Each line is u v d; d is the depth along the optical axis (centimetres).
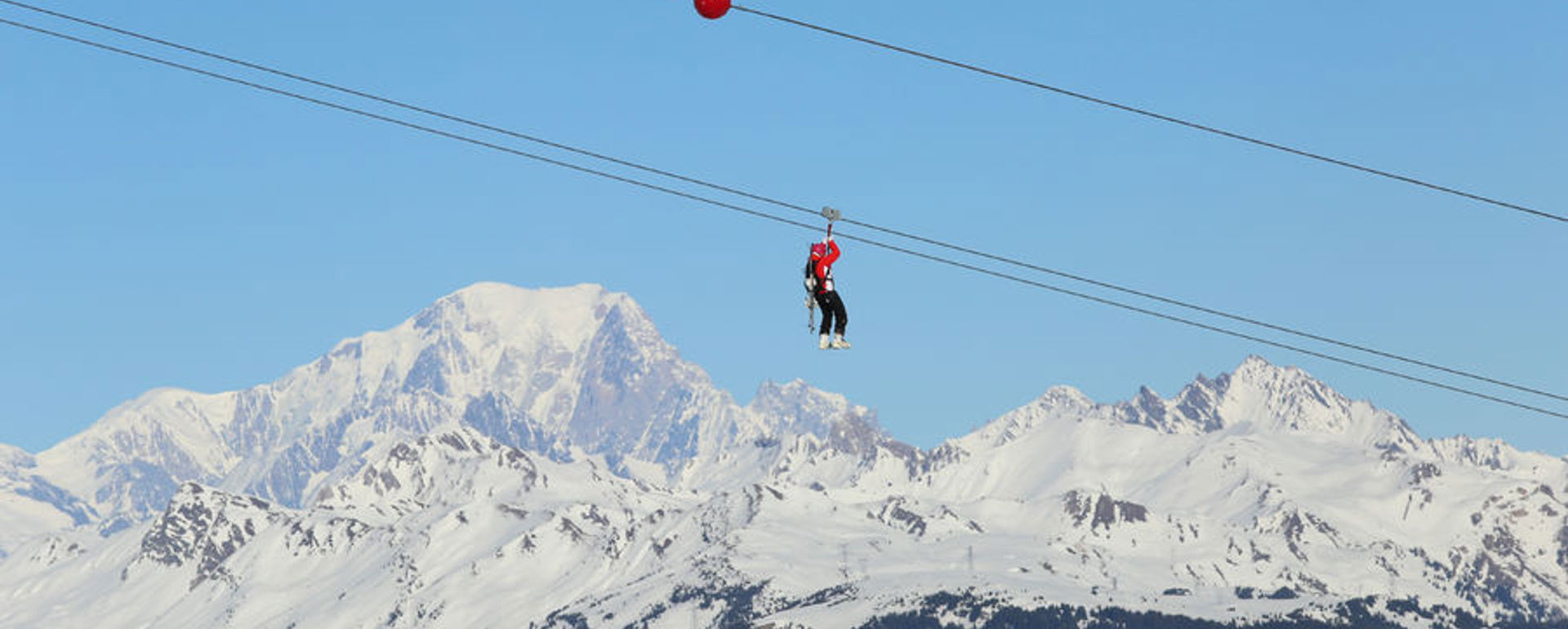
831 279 9269
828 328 9281
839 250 9281
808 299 9319
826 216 9281
